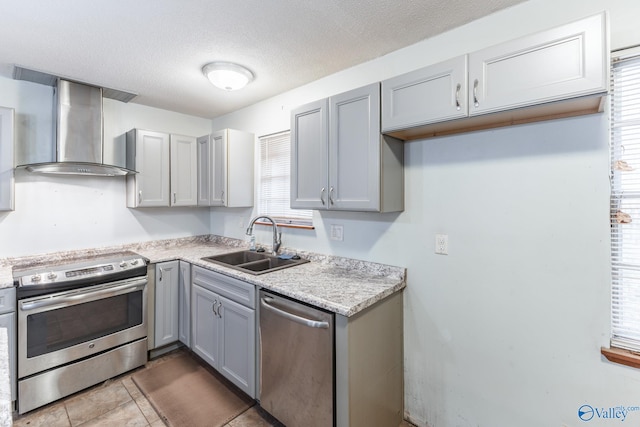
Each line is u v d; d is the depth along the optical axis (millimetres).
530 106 1212
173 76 2287
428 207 1801
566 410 1382
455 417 1711
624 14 1245
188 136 3086
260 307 1877
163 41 1793
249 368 1951
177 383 2242
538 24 1430
